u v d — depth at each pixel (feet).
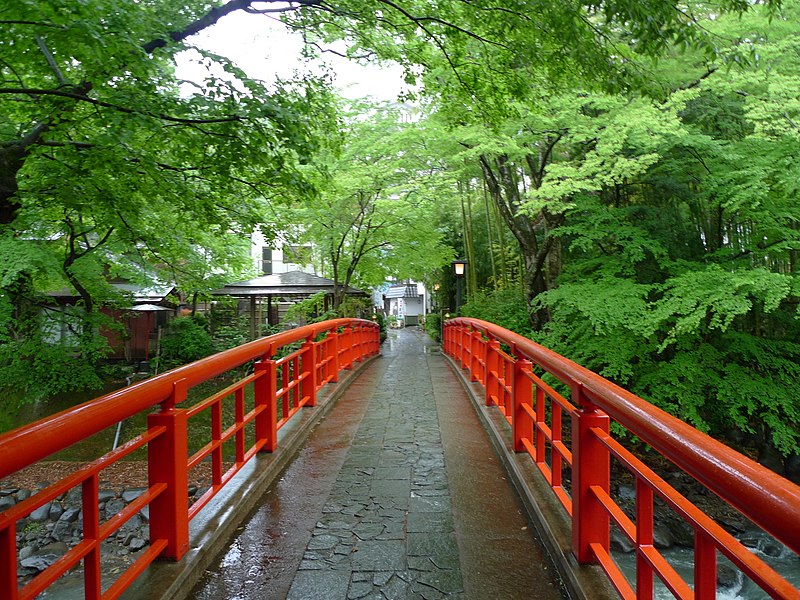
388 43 19.93
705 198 29.09
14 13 11.80
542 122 28.96
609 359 26.55
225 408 38.06
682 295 23.17
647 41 12.20
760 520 3.57
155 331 53.26
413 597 8.00
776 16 22.21
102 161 16.17
